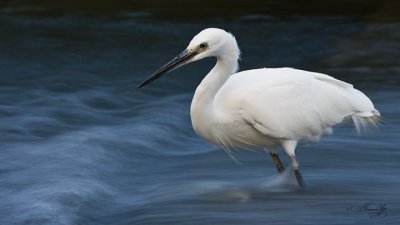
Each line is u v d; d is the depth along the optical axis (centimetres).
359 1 2702
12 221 978
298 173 1144
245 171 1245
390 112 1585
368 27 2322
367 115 1179
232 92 1127
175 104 1722
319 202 1077
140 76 1947
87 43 2197
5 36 2214
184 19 2514
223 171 1248
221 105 1130
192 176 1221
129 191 1159
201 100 1095
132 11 2594
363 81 1866
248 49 2223
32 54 2067
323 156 1309
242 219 1005
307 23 2484
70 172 1201
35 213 1005
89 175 1198
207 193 1124
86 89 1798
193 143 1454
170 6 2680
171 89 1877
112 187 1166
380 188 1136
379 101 1683
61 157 1269
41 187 1117
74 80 1866
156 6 2675
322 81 1164
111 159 1302
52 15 2480
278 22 2503
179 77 1980
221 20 2514
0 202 1051
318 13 2608
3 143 1360
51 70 1938
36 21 2392
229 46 1083
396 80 1866
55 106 1636
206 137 1141
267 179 1196
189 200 1094
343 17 2544
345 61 2053
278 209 1048
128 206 1080
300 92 1130
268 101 1116
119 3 2686
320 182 1172
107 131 1465
